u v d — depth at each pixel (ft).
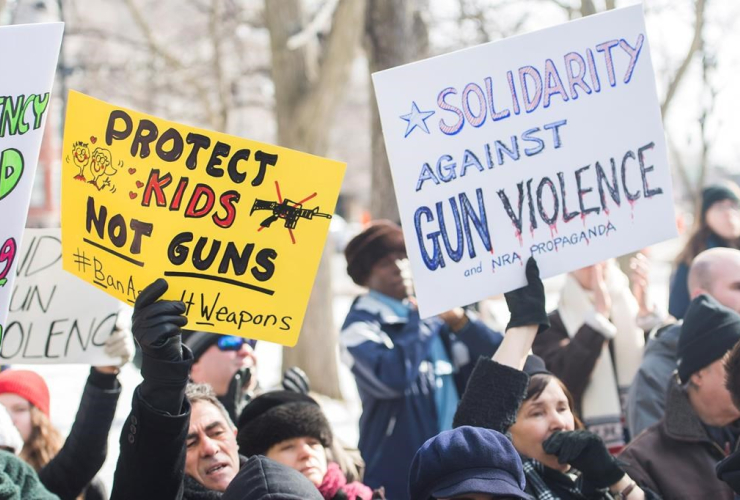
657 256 114.11
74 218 11.05
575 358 17.93
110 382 13.99
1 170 10.53
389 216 37.11
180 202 10.94
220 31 63.05
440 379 17.54
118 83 70.38
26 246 14.10
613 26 13.20
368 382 17.24
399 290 17.83
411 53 37.32
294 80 39.63
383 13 37.06
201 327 11.07
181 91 69.51
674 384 14.28
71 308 14.02
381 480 17.08
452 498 9.82
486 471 9.84
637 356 18.95
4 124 10.51
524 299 12.53
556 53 13.00
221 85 60.90
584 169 13.05
